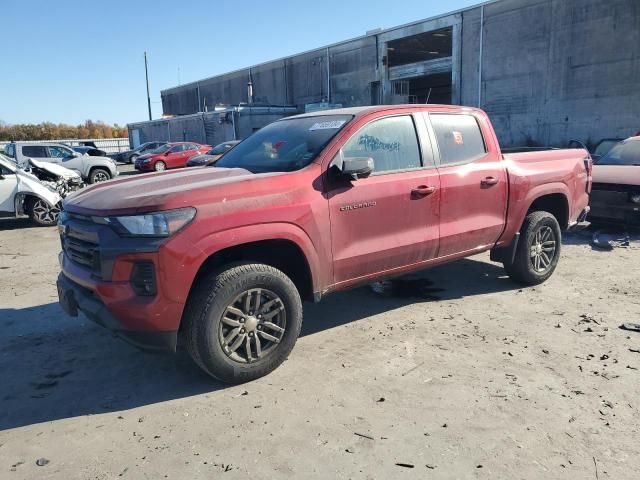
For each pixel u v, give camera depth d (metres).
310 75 42.78
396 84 35.59
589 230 8.71
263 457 2.88
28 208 11.24
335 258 4.05
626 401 3.37
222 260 3.80
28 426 3.24
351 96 38.91
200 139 44.78
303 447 2.96
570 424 3.13
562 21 23.80
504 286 5.79
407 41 34.66
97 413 3.38
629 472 2.71
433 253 4.73
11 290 6.19
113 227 3.33
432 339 4.39
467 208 4.91
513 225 5.38
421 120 4.70
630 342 4.26
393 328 4.65
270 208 3.63
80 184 13.62
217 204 3.45
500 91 26.97
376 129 4.36
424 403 3.39
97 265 3.40
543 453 2.87
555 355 4.05
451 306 5.19
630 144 9.24
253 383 3.71
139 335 3.33
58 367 4.05
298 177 3.85
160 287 3.27
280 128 4.86
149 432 3.14
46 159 20.56
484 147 5.17
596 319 4.77
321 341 4.41
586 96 23.36
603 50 22.50
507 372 3.79
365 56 36.91
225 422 3.23
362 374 3.80
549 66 24.58
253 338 3.67
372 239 4.25
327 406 3.38
